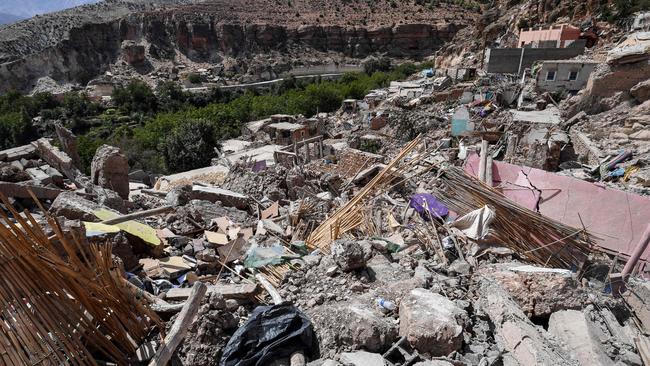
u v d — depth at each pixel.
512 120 21.80
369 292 5.71
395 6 109.50
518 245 7.90
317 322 4.94
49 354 3.77
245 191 12.66
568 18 44.41
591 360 4.62
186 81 83.75
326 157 21.77
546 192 9.04
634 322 5.96
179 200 10.50
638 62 19.20
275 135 36.22
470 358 4.45
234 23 101.12
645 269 7.57
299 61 95.12
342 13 110.44
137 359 4.39
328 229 8.73
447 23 96.69
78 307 4.10
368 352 4.45
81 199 7.81
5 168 9.71
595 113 20.48
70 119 55.91
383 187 10.28
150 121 52.69
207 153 30.45
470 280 6.34
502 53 35.03
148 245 7.14
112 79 84.56
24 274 3.77
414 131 28.98
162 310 5.05
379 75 66.06
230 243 7.36
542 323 5.62
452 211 8.62
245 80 86.69
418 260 7.04
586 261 7.86
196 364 4.30
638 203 8.12
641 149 15.39
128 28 98.38
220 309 4.67
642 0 37.72
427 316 4.67
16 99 61.31
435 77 52.16
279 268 6.58
